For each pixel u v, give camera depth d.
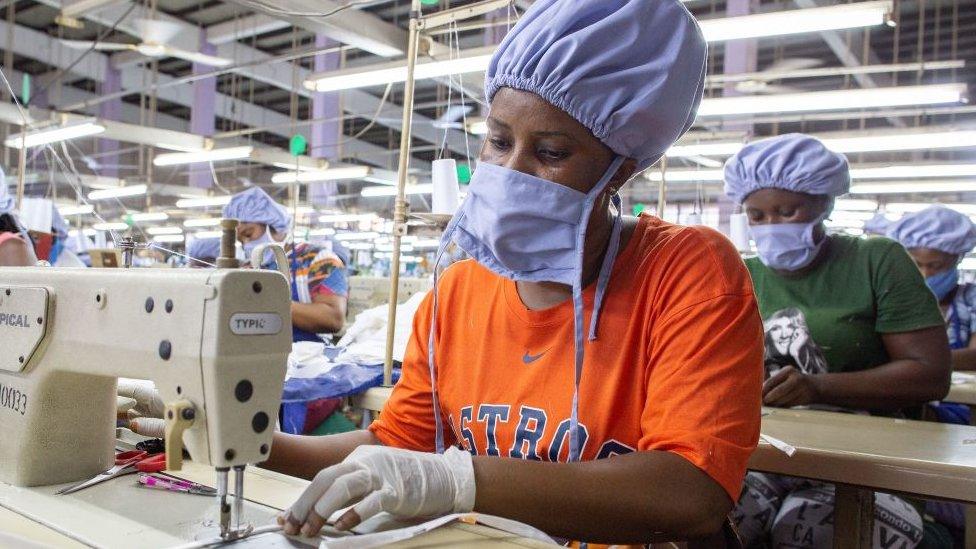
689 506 0.90
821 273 2.21
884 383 1.95
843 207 9.46
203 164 13.95
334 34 4.35
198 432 0.82
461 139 11.30
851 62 8.27
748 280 1.06
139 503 0.94
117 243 1.14
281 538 0.82
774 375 1.94
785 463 1.42
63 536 0.82
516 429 1.11
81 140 13.42
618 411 1.06
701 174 6.07
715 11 8.75
